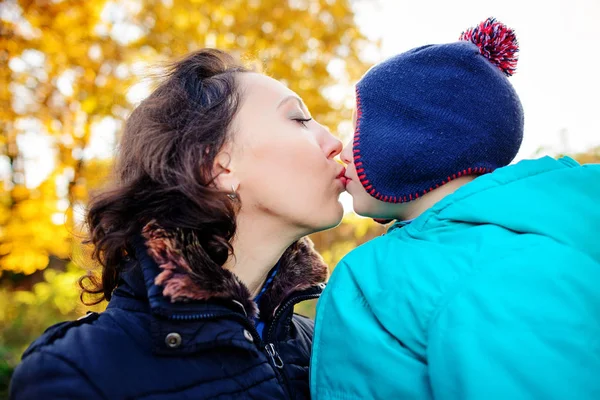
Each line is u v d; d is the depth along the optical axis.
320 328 1.25
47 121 6.17
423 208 1.33
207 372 1.08
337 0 6.20
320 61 6.16
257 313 1.25
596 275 0.99
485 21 1.42
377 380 1.07
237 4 5.97
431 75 1.31
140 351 1.04
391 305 1.11
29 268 6.42
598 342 0.92
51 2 5.70
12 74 5.98
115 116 5.82
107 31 6.06
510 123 1.31
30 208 6.10
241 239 1.33
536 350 0.91
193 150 1.26
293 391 1.25
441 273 1.07
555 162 1.21
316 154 1.35
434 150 1.26
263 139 1.31
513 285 0.97
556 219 1.07
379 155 1.30
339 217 1.40
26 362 1.00
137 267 1.18
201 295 1.09
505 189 1.14
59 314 6.65
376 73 1.38
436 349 0.98
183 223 1.17
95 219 1.27
